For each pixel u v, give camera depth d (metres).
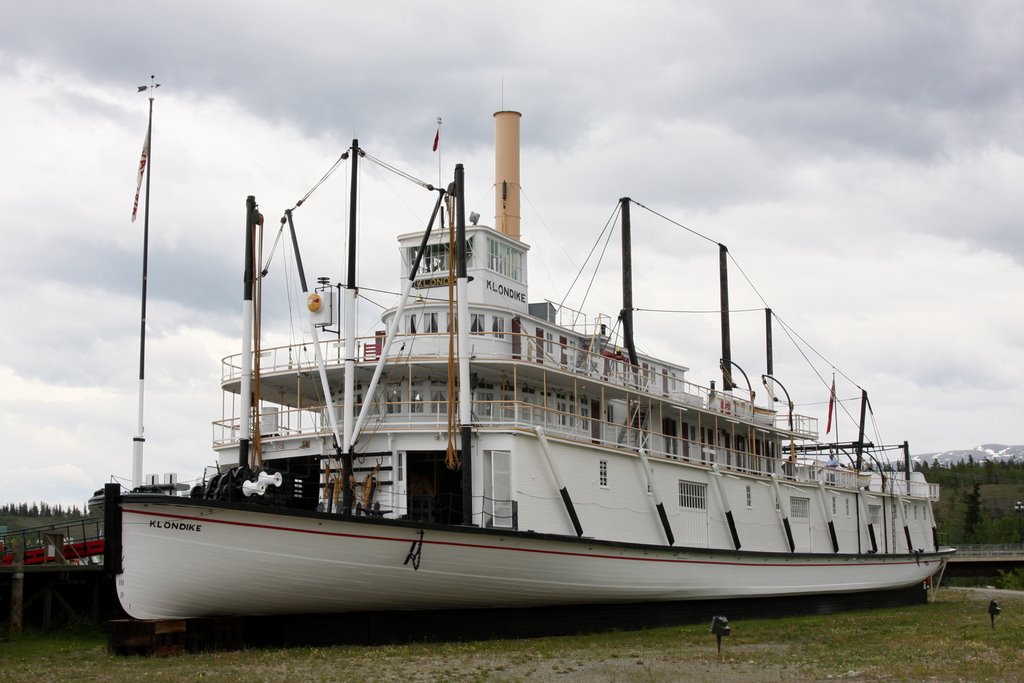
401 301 35.72
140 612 29.97
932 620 45.78
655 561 39.91
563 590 36.06
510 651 30.91
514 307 44.12
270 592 30.31
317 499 35.78
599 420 41.19
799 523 54.72
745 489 49.72
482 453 35.44
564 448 37.50
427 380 39.38
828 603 54.56
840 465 64.75
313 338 36.06
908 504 69.31
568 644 33.25
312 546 30.20
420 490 39.22
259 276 38.62
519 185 50.34
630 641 34.69
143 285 39.41
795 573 50.41
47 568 39.56
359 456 36.31
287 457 38.34
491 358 37.25
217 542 29.47
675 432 49.97
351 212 36.56
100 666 27.98
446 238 42.41
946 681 24.81
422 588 32.44
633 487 41.22
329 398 35.38
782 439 59.16
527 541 34.16
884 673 26.19
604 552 37.25
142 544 29.61
